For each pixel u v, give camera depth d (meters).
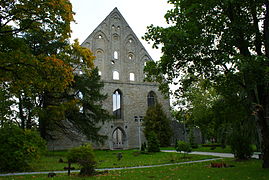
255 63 9.24
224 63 10.95
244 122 19.77
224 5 10.58
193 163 16.91
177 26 12.12
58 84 14.05
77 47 23.83
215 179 9.66
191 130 41.38
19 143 15.18
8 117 26.64
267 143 11.81
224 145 28.75
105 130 38.84
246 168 12.36
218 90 12.19
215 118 20.31
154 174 11.76
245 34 11.52
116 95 42.03
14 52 12.59
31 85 15.88
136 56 44.75
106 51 42.41
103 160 21.23
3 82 15.23
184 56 12.12
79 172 13.09
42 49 24.02
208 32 11.60
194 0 11.34
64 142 35.62
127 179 10.47
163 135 40.56
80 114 28.48
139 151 31.48
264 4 11.12
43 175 12.69
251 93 12.03
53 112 23.08
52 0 12.38
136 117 41.88
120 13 45.59
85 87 28.16
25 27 13.45
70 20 13.83
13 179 11.44
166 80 13.71
